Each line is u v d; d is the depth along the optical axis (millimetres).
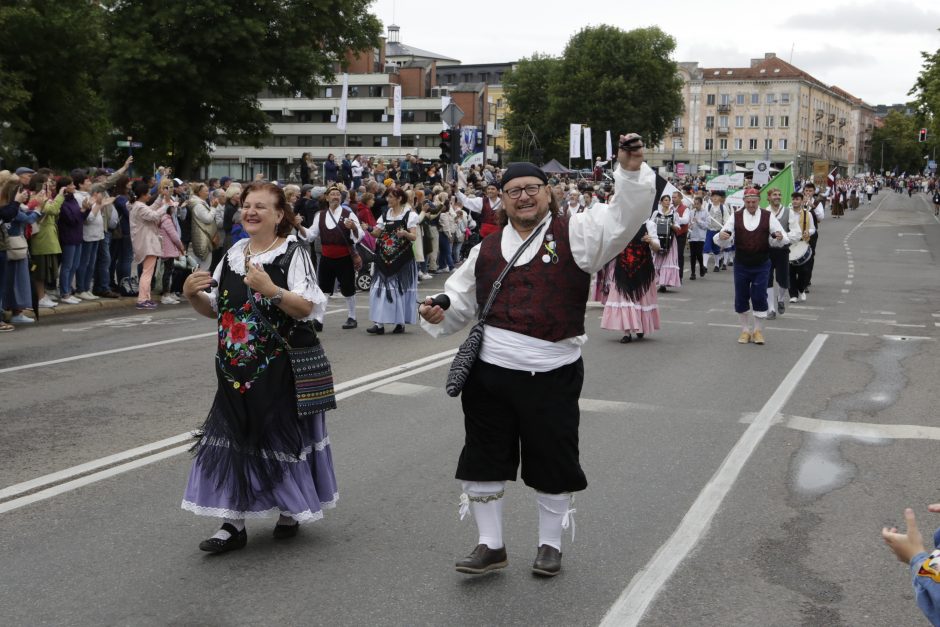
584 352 11477
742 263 12117
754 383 9562
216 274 4957
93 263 15484
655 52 87188
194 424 7590
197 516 5449
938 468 6594
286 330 4781
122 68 34594
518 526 5336
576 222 4484
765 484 6172
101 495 5793
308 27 37219
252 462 4754
